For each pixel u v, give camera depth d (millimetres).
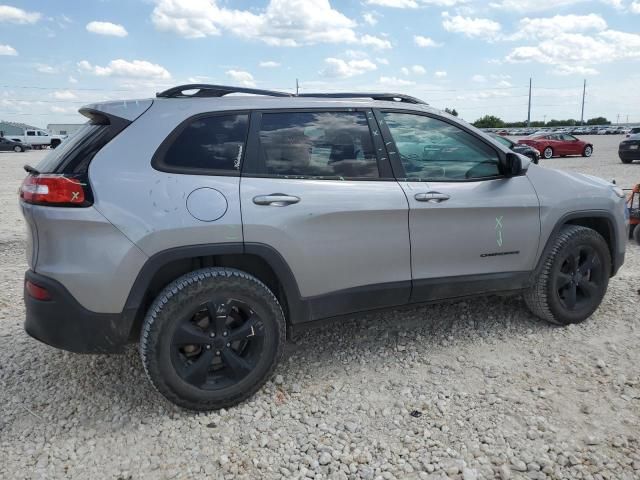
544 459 2699
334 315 3500
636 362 3664
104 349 2996
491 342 4055
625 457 2715
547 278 4125
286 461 2770
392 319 4504
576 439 2863
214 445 2900
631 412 3090
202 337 3053
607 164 21141
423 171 3723
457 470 2656
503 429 2969
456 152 3848
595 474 2600
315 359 3857
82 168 2930
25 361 3838
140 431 3016
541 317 4336
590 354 3805
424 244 3645
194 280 3008
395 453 2805
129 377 3602
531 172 4141
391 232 3520
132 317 2961
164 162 3049
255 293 3146
